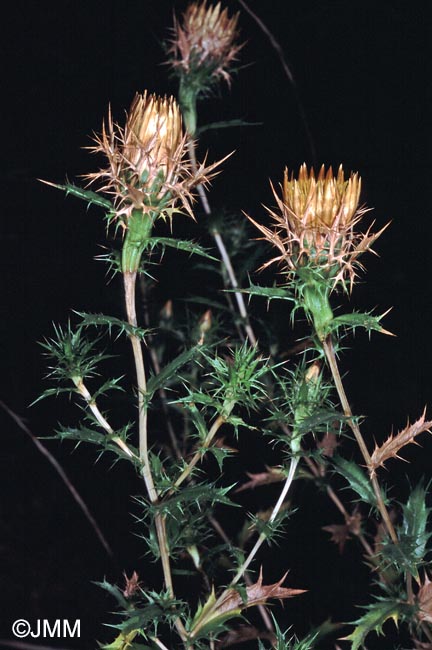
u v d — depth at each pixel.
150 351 0.49
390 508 0.48
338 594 0.50
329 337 0.35
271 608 0.50
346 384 0.64
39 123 0.73
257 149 0.69
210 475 0.54
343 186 0.34
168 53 0.49
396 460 0.57
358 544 0.49
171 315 0.49
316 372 0.36
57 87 0.73
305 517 0.53
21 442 0.63
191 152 0.46
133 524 0.58
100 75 0.73
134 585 0.38
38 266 0.70
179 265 0.59
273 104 0.70
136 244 0.35
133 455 0.35
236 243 0.49
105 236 0.69
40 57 0.74
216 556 0.45
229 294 0.48
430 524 0.42
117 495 0.60
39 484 0.61
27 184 0.72
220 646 0.42
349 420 0.35
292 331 0.51
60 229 0.71
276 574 0.51
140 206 0.34
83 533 0.58
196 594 0.47
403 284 0.68
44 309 0.69
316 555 0.52
